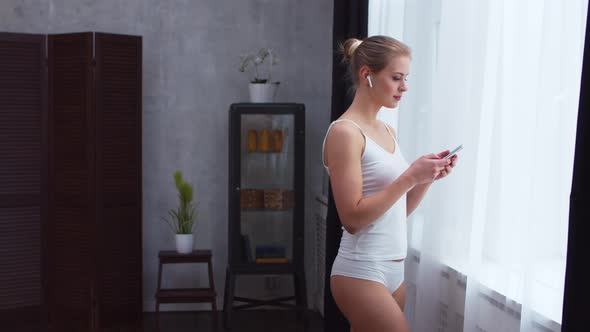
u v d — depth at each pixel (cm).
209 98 491
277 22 495
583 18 192
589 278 166
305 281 470
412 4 305
